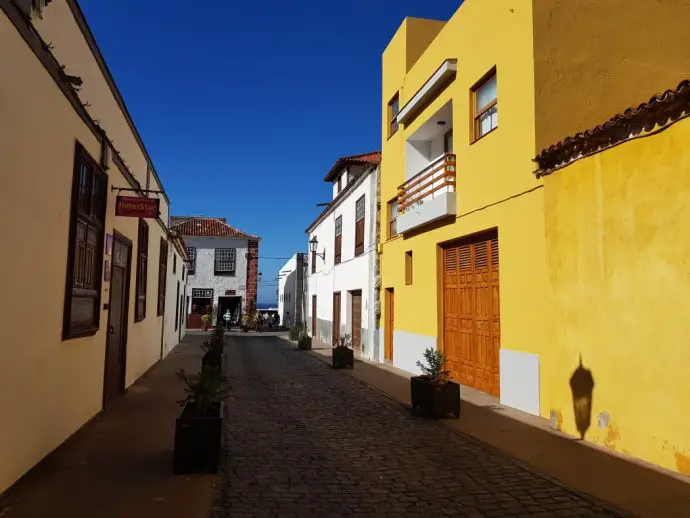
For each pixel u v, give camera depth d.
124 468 5.37
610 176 6.47
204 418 5.34
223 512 4.39
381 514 4.44
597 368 6.60
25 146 4.45
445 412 8.13
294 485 5.13
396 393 10.64
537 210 8.31
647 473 5.44
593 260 6.71
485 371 10.33
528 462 5.88
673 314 5.52
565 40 8.77
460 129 11.23
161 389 10.46
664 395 5.61
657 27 9.08
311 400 9.91
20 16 4.18
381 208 16.80
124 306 9.74
